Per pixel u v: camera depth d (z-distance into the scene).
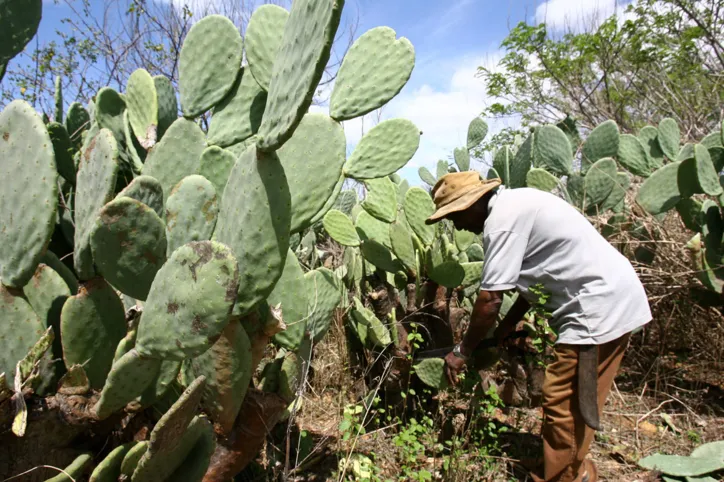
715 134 4.02
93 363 1.41
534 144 4.38
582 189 3.93
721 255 3.27
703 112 8.58
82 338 1.38
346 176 2.54
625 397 3.31
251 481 2.06
